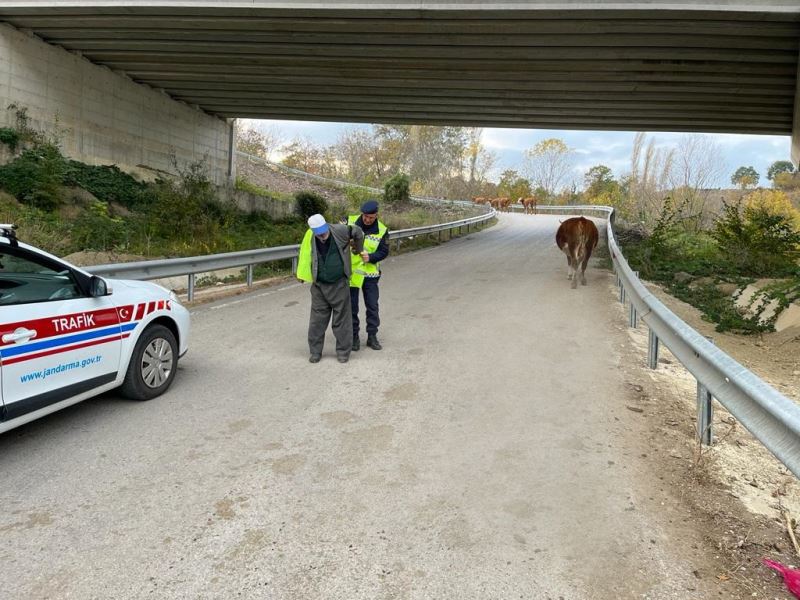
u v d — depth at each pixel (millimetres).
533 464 4402
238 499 3855
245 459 4430
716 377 4363
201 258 10656
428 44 15414
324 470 4273
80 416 5219
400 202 41812
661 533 3527
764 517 3744
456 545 3395
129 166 22281
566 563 3240
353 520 3637
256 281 13469
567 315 9734
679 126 24125
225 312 9742
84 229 14211
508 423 5176
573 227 12672
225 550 3316
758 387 3480
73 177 17859
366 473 4238
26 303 4367
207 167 27500
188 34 16234
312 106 24797
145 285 5844
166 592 2967
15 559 3199
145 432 4887
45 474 4152
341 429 5012
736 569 3211
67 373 4641
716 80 17031
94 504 3770
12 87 17359
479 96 20781
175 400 5645
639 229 26812
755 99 18984
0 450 4531
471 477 4195
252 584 3043
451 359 7105
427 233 24453
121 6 14562
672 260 17656
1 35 16922
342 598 2951
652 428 5113
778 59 14922
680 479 4191
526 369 6738
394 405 5578
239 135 55844
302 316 9445
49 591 2953
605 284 13281
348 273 6711
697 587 3061
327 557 3271
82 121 19938
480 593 2996
